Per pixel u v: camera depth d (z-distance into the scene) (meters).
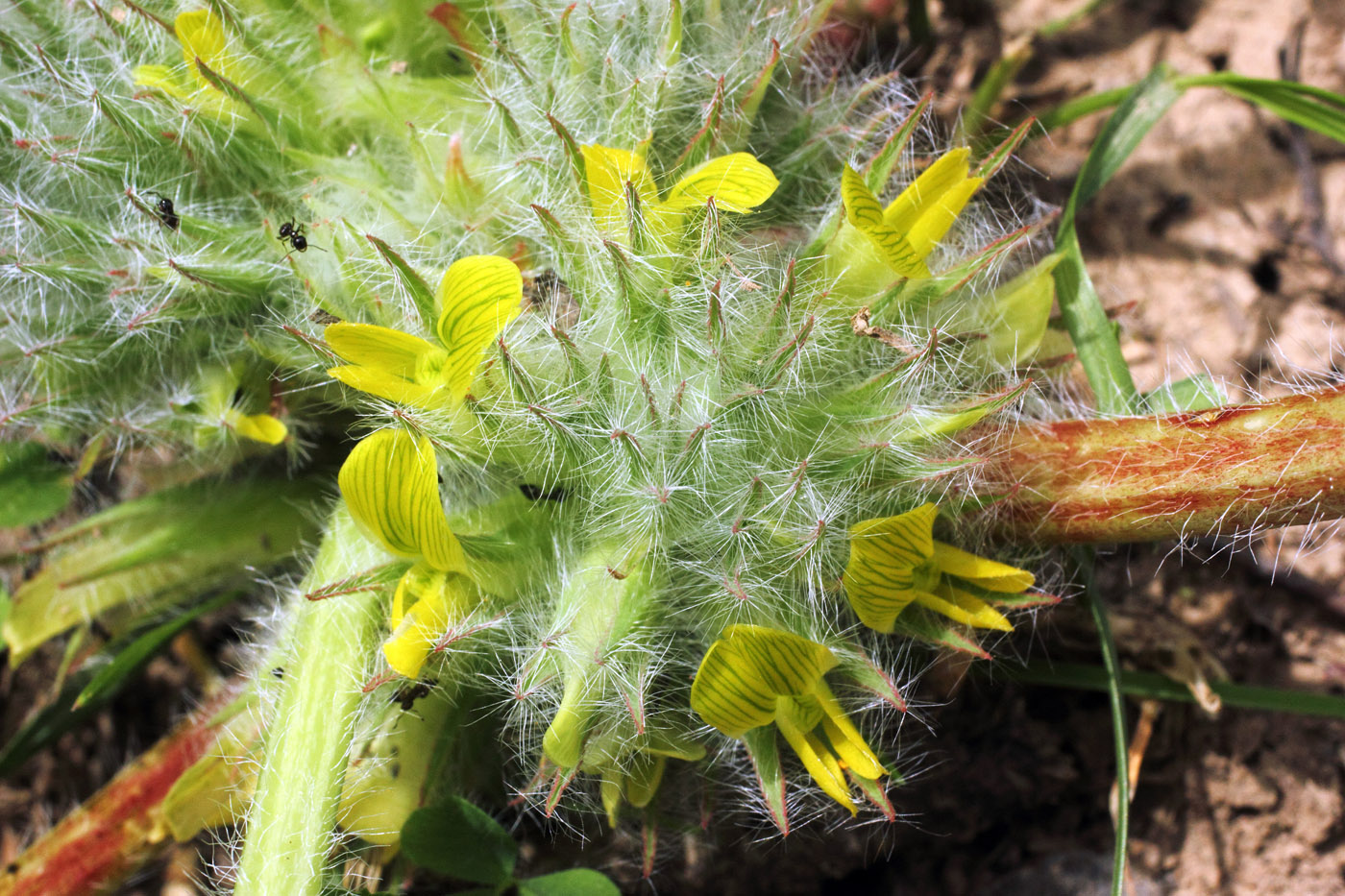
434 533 0.28
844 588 0.28
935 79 0.38
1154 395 0.32
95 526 0.33
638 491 0.28
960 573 0.29
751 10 0.32
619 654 0.28
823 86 0.34
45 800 0.37
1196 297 0.37
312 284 0.30
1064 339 0.33
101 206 0.31
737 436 0.29
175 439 0.32
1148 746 0.34
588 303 0.29
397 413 0.27
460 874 0.31
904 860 0.35
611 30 0.31
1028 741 0.34
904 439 0.29
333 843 0.29
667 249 0.29
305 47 0.31
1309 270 0.37
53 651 0.37
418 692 0.30
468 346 0.27
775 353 0.29
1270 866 0.34
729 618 0.29
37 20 0.31
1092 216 0.38
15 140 0.30
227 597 0.34
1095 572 0.35
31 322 0.31
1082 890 0.34
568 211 0.30
